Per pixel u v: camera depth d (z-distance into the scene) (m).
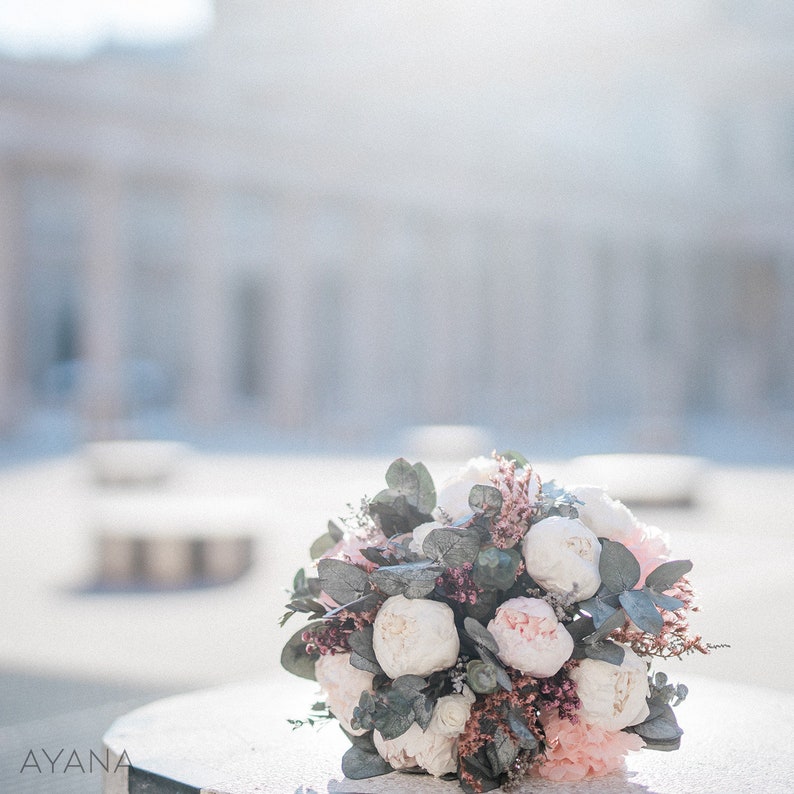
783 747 2.88
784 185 50.38
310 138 33.88
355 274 36.47
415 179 36.88
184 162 31.44
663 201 45.22
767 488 18.83
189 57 36.03
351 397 41.16
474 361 43.03
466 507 2.73
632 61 33.00
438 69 33.59
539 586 2.63
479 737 2.51
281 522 14.43
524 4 32.53
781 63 33.62
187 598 9.98
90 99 29.06
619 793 2.51
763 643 7.15
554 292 45.41
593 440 31.72
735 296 54.22
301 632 2.80
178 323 46.31
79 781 4.74
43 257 42.75
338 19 34.91
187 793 2.59
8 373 29.20
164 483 19.61
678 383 41.88
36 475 21.42
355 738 2.70
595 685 2.54
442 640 2.49
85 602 9.83
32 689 6.66
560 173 41.00
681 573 2.66
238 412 37.62
